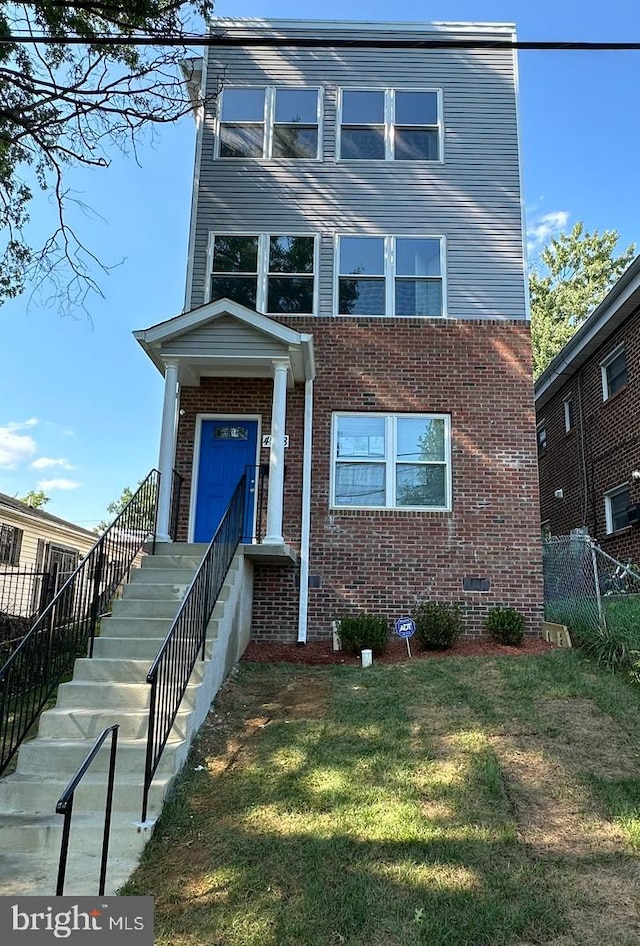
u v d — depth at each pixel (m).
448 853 3.84
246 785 4.80
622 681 6.77
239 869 3.73
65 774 4.93
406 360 10.62
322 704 6.49
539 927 3.19
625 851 3.88
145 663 6.10
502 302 10.84
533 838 4.04
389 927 3.20
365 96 11.73
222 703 6.56
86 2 6.96
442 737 5.55
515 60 11.77
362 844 3.96
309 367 9.95
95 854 4.06
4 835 4.19
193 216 11.16
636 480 11.96
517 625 8.95
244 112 11.62
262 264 10.99
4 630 9.07
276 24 11.93
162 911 3.38
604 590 9.28
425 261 11.06
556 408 16.52
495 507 10.11
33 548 17.64
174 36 7.15
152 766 4.70
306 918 3.27
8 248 8.40
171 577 7.94
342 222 11.17
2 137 7.41
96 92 7.20
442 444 10.43
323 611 9.71
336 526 10.01
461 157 11.41
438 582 9.85
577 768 4.95
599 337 13.27
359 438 10.42
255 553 8.80
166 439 9.26
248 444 10.38
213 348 9.35
